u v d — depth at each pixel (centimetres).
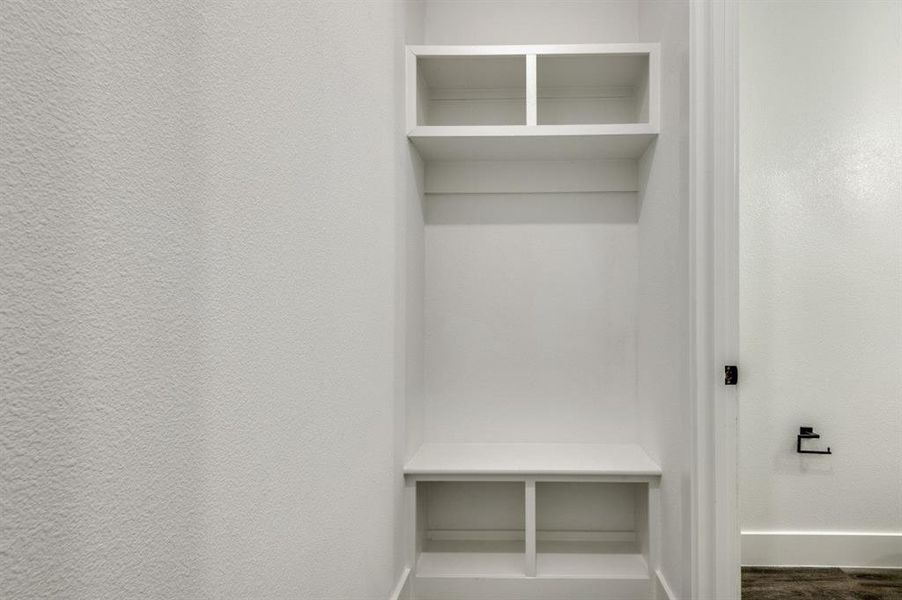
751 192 194
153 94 48
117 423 43
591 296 202
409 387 172
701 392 130
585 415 202
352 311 107
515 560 182
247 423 65
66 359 38
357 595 109
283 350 75
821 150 192
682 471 141
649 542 168
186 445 53
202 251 56
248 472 65
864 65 191
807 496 191
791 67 193
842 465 189
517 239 204
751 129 194
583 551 189
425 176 203
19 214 35
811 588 173
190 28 54
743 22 195
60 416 38
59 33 38
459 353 205
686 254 137
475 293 204
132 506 45
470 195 204
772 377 193
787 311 193
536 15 204
